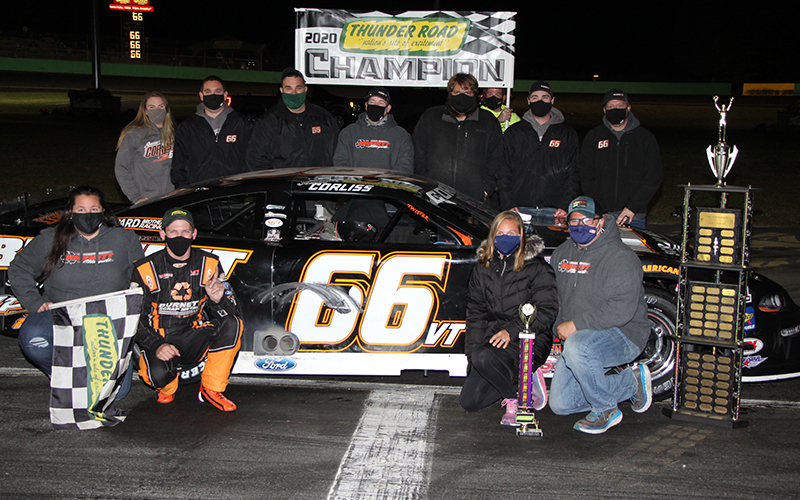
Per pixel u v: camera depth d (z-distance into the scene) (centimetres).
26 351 406
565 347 390
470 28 739
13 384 455
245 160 589
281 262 429
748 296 437
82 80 4647
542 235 492
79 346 380
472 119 576
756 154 1864
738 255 389
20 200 504
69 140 1869
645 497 318
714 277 436
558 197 593
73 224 402
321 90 2369
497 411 423
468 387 403
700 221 394
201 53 5991
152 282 398
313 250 430
